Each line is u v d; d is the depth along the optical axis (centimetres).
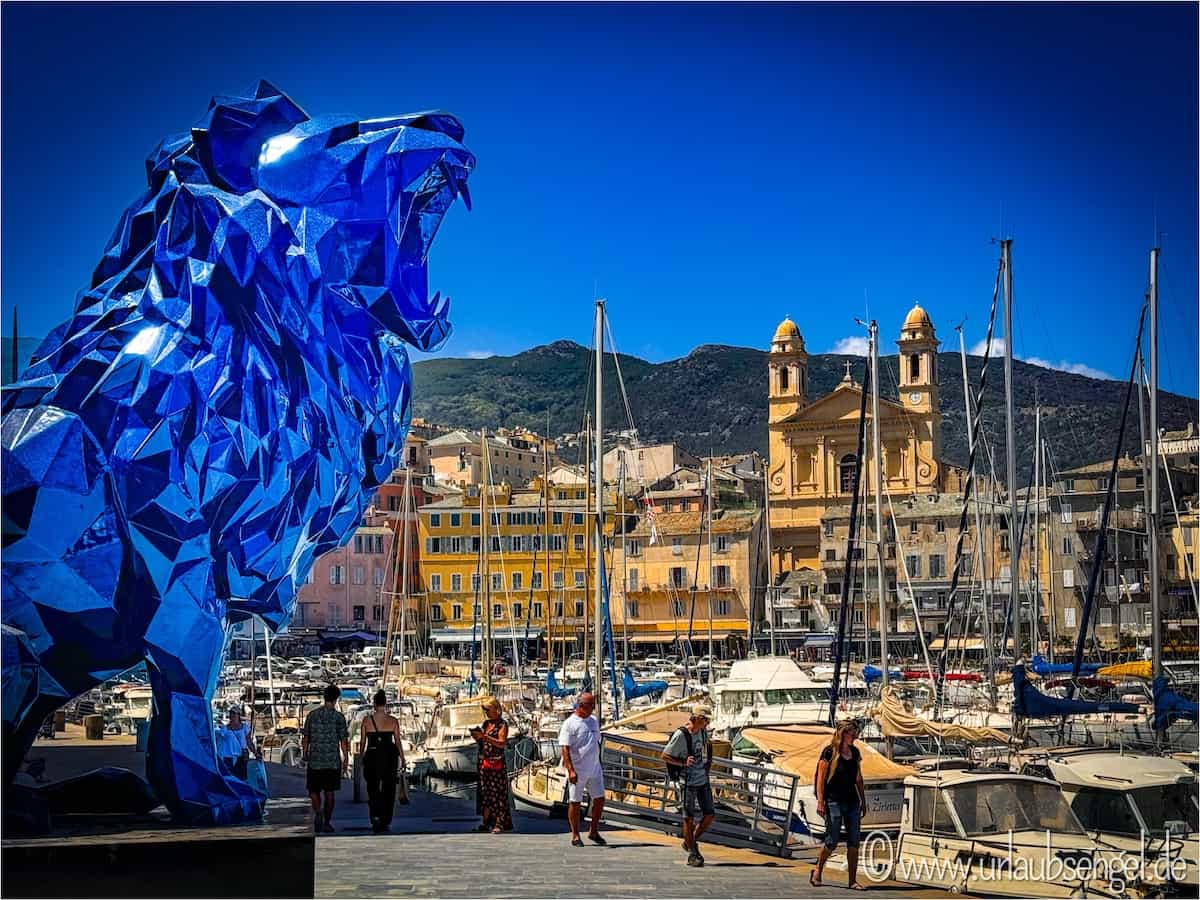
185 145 1321
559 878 1446
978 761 3177
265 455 1262
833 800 1567
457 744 3859
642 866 1579
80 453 1179
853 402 12975
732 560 11475
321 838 1734
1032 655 6159
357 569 12188
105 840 1139
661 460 16125
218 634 1246
